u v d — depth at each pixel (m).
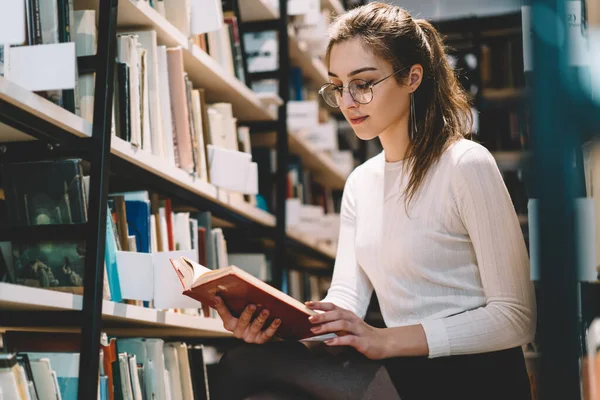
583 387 0.48
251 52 2.99
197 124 2.08
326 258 3.98
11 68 1.35
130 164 1.70
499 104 3.10
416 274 1.39
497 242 1.30
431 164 1.40
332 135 3.68
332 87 1.46
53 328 1.57
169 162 1.91
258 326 1.31
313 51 3.53
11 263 1.47
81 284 1.42
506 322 1.27
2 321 1.42
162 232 1.84
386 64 1.39
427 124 1.42
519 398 1.32
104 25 1.53
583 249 0.40
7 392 1.17
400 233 1.41
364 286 1.61
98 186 1.45
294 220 2.92
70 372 1.37
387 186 1.50
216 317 2.18
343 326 1.24
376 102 1.39
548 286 0.39
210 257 2.15
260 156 2.89
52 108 1.35
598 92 0.38
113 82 1.54
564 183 0.38
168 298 1.68
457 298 1.37
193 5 2.04
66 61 1.33
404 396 1.23
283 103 2.93
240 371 1.29
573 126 0.38
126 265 1.59
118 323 1.76
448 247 1.37
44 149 1.50
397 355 1.25
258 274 2.63
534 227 0.40
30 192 1.44
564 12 0.39
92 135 1.48
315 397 1.22
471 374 1.29
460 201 1.34
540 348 0.40
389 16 1.42
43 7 1.45
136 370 1.62
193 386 1.92
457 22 3.09
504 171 3.07
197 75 2.29
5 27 1.24
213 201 2.24
